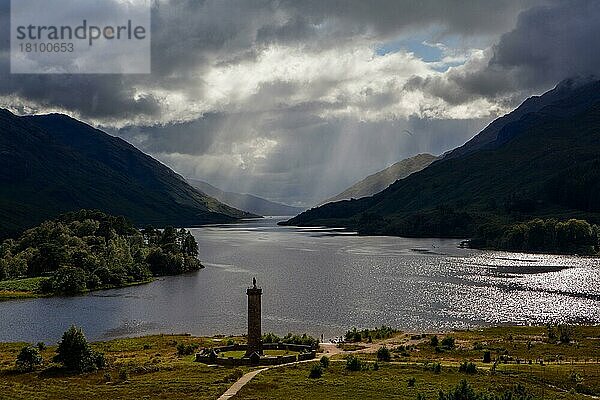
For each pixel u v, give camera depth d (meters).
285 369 117.06
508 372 114.31
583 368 120.19
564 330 168.38
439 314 199.00
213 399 94.75
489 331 171.25
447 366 120.31
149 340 160.75
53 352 146.38
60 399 98.56
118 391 102.50
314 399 93.00
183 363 126.81
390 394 95.19
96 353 129.75
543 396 95.06
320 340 161.38
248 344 132.38
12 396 100.75
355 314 199.62
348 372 113.69
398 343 155.12
